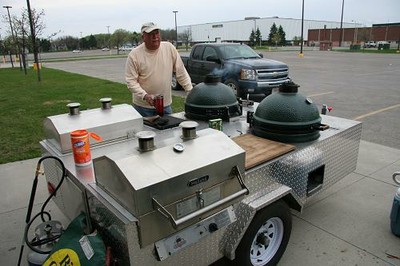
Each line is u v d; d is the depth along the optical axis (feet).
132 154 5.33
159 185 4.87
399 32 197.16
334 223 9.70
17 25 59.31
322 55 100.99
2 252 8.68
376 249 8.52
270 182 7.23
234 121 10.06
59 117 8.09
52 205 10.98
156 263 5.34
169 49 12.03
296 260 8.16
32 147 16.87
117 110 8.88
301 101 8.29
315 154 8.31
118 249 5.30
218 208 5.80
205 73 31.78
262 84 27.91
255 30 234.17
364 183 12.18
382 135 18.19
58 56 137.39
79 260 5.30
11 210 10.76
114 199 5.39
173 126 9.30
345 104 26.55
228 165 5.76
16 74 58.85
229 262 7.54
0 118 23.47
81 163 6.73
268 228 7.74
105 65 79.87
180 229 5.26
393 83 38.81
